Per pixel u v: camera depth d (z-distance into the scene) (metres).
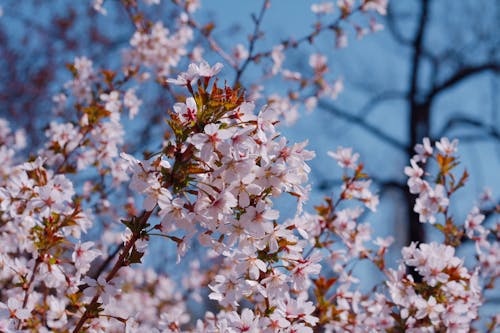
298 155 2.47
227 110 2.39
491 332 4.54
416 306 3.41
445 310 3.46
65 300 3.84
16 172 4.84
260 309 3.14
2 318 2.80
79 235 3.41
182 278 7.61
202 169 2.38
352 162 4.08
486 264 4.42
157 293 7.17
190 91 2.49
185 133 2.39
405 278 3.60
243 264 2.57
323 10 6.37
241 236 2.45
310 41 6.32
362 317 3.86
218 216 2.37
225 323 2.69
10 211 3.19
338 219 4.05
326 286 3.78
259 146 2.41
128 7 6.36
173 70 6.45
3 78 10.38
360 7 6.27
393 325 3.84
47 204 2.87
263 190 2.46
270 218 2.38
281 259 2.59
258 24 6.13
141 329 4.63
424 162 4.14
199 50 6.75
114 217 5.80
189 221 2.38
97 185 5.22
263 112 2.42
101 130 4.66
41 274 2.96
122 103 5.47
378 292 4.09
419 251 3.51
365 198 4.06
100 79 5.42
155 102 8.34
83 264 2.96
